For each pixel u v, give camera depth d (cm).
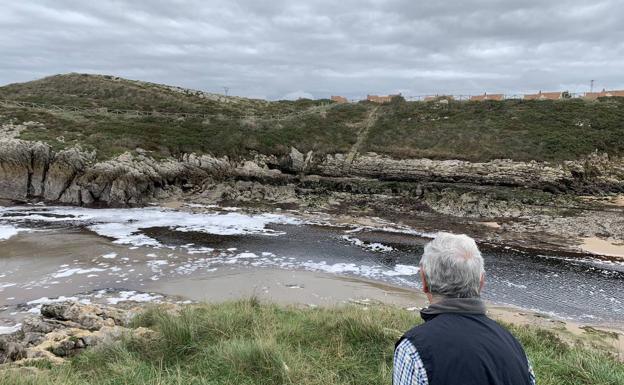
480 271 222
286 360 554
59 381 509
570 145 3512
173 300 1494
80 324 906
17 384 503
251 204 3158
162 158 3378
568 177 3219
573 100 4447
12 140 3112
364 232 2516
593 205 2850
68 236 2255
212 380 524
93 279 1686
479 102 4647
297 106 5884
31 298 1492
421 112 4528
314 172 3759
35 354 696
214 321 725
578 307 1564
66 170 3072
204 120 4216
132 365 562
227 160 3641
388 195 3247
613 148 3516
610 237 2358
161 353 615
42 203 3031
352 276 1812
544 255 2125
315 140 4009
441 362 189
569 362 588
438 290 221
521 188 3209
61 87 5756
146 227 2495
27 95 5250
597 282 1797
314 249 2178
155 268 1828
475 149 3666
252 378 525
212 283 1673
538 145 3575
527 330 881
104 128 3606
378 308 1028
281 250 2145
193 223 2623
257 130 4028
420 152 3716
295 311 952
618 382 530
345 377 533
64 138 3300
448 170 3469
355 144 4019
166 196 3244
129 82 6147
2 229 2361
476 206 2875
